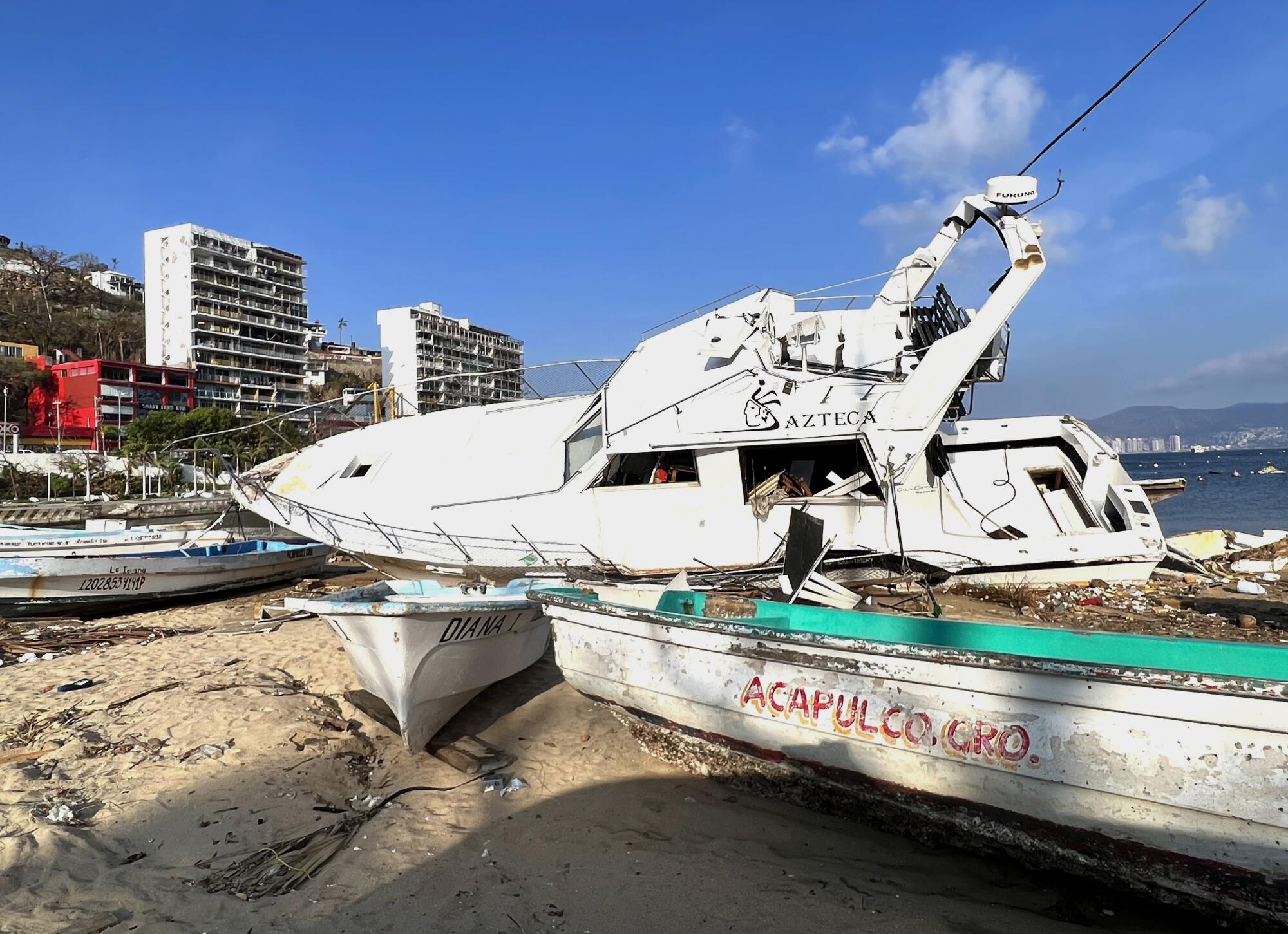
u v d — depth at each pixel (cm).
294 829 531
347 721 727
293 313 10388
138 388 7925
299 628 1118
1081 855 432
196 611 1370
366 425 1617
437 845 513
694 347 1137
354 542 1130
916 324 1177
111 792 579
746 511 1056
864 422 1056
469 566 1059
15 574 1216
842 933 407
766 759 552
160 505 5456
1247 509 4034
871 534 1056
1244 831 380
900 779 482
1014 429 1409
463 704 716
